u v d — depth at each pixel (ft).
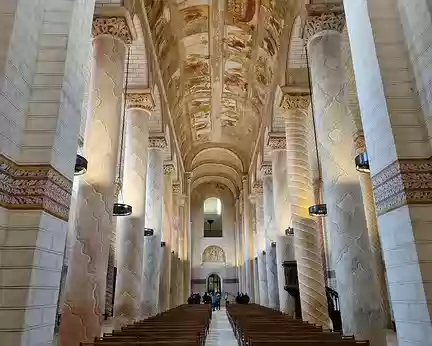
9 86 9.65
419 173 10.23
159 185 41.73
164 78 43.60
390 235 10.79
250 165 71.82
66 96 11.27
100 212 20.43
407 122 10.72
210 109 60.70
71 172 11.60
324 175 21.39
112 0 24.07
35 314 9.33
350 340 13.43
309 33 24.06
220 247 96.22
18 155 10.09
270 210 49.96
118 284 29.30
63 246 11.00
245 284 80.53
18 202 9.68
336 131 21.40
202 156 79.87
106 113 22.03
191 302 68.85
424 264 9.43
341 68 22.79
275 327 20.10
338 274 19.53
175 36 40.57
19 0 10.20
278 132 42.01
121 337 15.38
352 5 13.42
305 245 29.17
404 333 10.12
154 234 40.01
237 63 47.80
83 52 12.92
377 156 11.53
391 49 11.53
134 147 32.14
